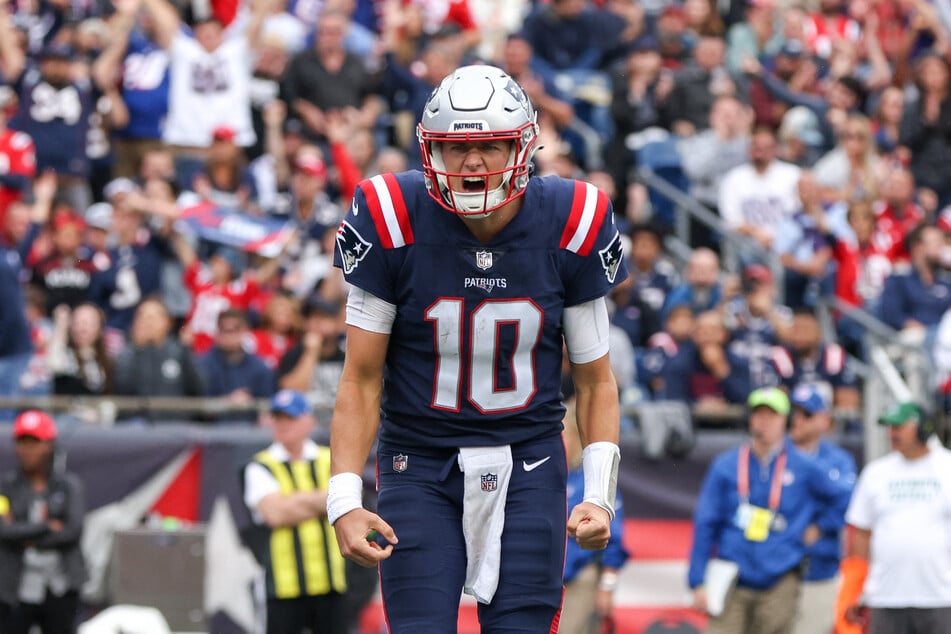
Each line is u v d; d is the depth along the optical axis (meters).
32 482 26.45
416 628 12.38
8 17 43.38
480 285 12.38
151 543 27.50
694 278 36.16
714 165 42.00
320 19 42.62
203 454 28.86
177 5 45.34
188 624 27.48
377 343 12.59
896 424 25.50
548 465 12.74
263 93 43.25
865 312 39.91
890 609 25.58
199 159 41.78
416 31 44.16
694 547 27.11
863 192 42.47
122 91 41.94
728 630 26.94
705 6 48.50
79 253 35.94
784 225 39.62
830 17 51.12
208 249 37.66
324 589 25.30
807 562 27.17
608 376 12.98
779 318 34.78
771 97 46.16
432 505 12.62
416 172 12.69
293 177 39.59
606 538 12.42
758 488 26.88
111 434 28.62
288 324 34.34
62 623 26.42
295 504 25.11
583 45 46.47
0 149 38.69
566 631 25.66
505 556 12.57
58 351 31.78
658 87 43.78
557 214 12.48
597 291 12.62
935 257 38.28
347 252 12.45
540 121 43.16
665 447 30.41
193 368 31.44
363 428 12.59
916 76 47.41
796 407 27.58
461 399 12.56
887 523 25.67
